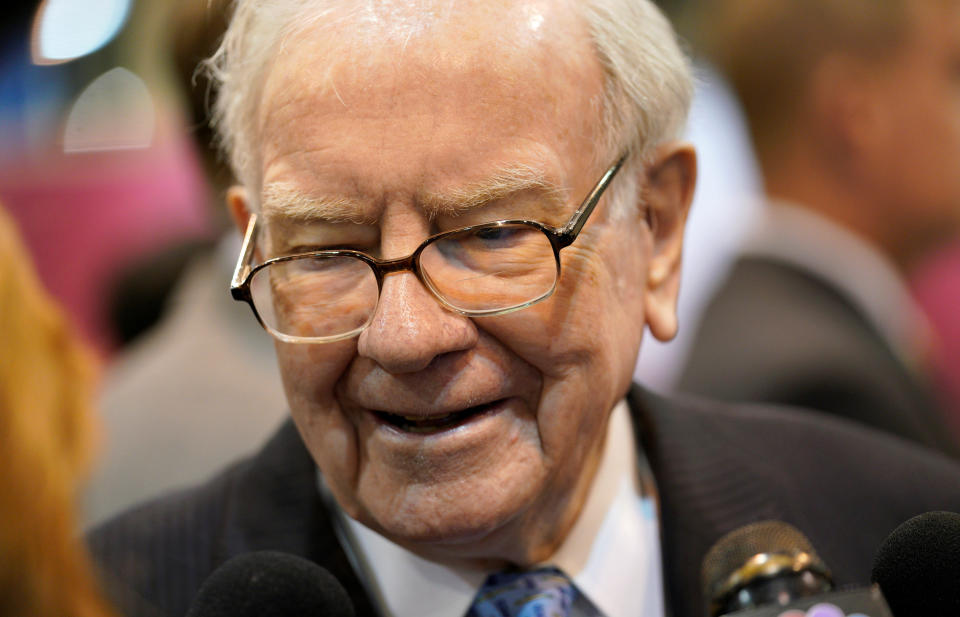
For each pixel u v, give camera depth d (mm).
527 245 1260
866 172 2467
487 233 1258
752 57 2521
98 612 1367
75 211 3082
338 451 1333
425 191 1217
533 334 1266
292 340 1290
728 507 1597
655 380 3049
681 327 3020
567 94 1265
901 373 2469
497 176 1222
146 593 1479
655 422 1659
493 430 1293
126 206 3105
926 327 3510
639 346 1424
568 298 1283
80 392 1446
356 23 1243
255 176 1356
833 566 1581
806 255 2488
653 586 1545
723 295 2498
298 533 1501
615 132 1327
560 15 1287
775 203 2547
